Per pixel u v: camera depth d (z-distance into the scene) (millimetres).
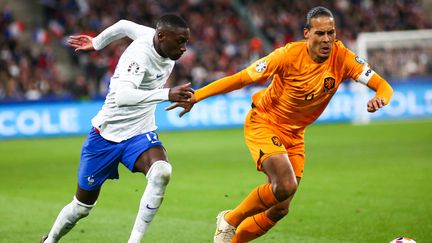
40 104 42156
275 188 11750
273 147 12188
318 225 16031
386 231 15219
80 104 43156
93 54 49000
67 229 12695
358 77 12312
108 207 18969
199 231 15656
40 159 31484
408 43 51125
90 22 51906
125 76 11500
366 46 50562
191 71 50188
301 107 12422
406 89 48219
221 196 20609
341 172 25031
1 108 41281
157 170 11648
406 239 12430
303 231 15406
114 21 52750
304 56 12047
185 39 11617
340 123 47312
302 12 59188
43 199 20609
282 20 58094
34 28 54531
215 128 45531
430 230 15164
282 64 12016
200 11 56469
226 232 12609
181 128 44906
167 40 11539
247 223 12547
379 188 21250
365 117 47531
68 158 31719
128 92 11289
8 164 29812
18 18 55000
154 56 11766
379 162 27531
